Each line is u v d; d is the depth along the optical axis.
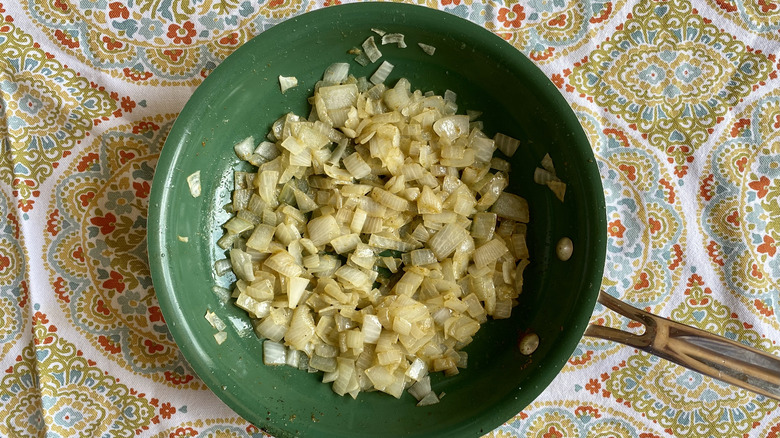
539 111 0.41
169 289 0.39
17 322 0.45
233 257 0.42
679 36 0.46
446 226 0.42
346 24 0.40
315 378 0.43
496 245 0.42
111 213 0.45
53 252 0.45
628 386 0.46
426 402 0.43
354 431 0.42
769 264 0.46
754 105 0.46
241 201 0.42
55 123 0.45
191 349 0.39
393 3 0.39
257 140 0.43
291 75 0.42
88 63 0.45
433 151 0.42
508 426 0.46
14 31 0.44
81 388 0.45
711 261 0.46
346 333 0.41
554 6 0.45
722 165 0.46
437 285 0.42
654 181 0.46
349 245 0.42
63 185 0.45
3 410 0.45
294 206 0.43
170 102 0.45
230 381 0.40
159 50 0.44
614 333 0.41
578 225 0.41
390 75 0.43
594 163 0.39
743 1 0.46
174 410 0.45
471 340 0.43
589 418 0.46
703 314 0.46
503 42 0.40
